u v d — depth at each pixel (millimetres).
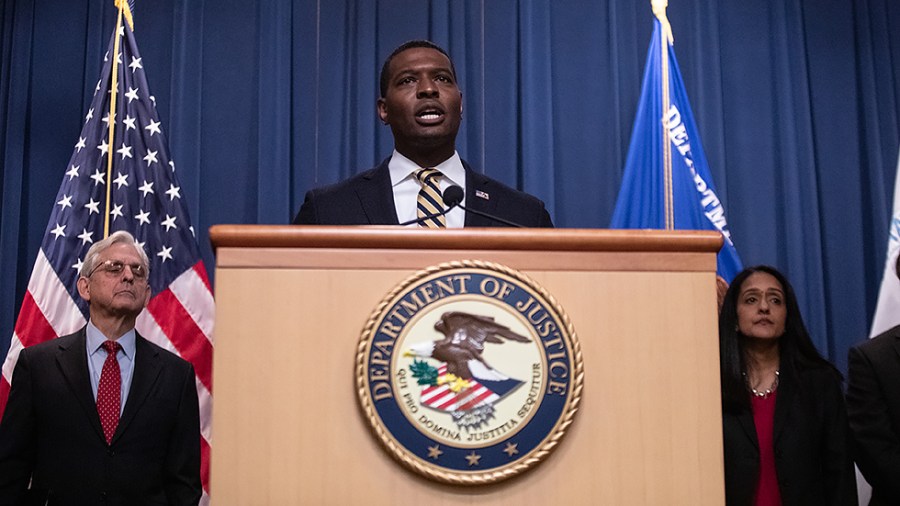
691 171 4184
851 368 2957
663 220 4137
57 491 2795
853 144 4883
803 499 2633
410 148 2312
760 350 2865
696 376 1291
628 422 1273
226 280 1277
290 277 1282
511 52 4746
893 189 4812
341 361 1265
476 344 1253
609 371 1284
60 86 4707
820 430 2729
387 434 1226
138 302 3068
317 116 4664
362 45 4715
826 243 4797
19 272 4551
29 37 4711
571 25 4840
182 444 3004
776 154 4848
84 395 2883
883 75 4895
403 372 1242
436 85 2297
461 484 1219
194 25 4691
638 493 1257
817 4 4941
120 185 3926
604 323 1297
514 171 4648
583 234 1307
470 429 1234
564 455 1258
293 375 1260
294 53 4719
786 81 4859
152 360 3033
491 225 2227
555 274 1305
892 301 3826
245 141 4668
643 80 4473
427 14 4777
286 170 4594
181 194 3986
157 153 4004
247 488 1234
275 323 1271
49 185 4625
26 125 4660
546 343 1261
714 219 4164
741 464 2668
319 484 1236
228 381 1256
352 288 1283
